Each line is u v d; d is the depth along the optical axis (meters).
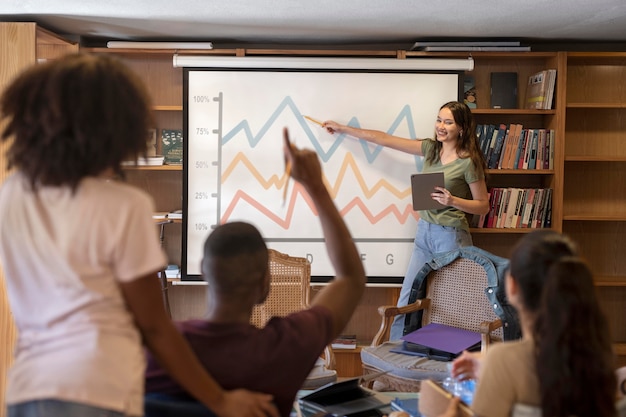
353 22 4.46
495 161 4.93
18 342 1.34
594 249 5.34
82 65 1.29
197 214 4.89
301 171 1.56
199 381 1.38
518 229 4.93
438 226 4.47
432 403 1.92
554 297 1.57
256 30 4.73
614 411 1.58
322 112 4.89
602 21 4.44
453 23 4.49
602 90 5.25
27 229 1.30
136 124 1.32
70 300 1.29
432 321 3.97
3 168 4.05
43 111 1.25
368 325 5.21
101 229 1.29
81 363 1.25
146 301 1.33
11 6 4.06
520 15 4.25
